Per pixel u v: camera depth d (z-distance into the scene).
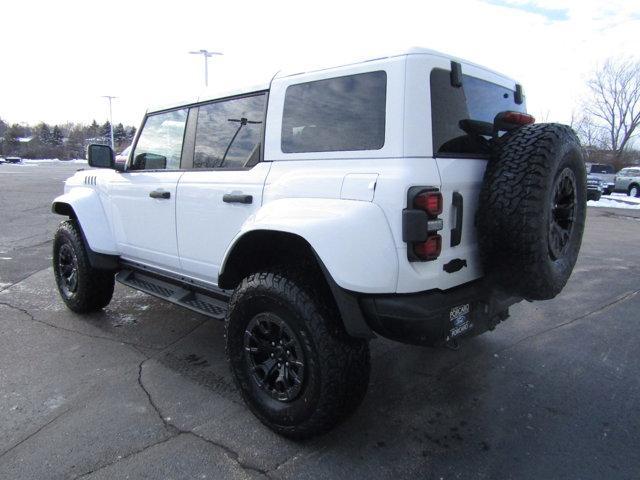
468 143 2.69
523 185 2.36
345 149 2.54
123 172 4.18
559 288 2.67
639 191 25.34
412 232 2.22
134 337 4.25
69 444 2.70
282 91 2.91
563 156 2.48
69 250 4.70
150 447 2.68
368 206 2.33
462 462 2.57
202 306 3.49
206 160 3.42
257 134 3.06
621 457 2.60
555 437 2.79
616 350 4.00
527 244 2.37
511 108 3.29
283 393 2.70
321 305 2.51
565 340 4.21
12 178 27.12
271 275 2.66
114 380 3.46
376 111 2.44
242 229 2.78
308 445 2.71
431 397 3.25
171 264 3.71
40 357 3.83
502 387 3.38
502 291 2.69
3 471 2.48
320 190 2.55
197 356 3.86
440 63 2.49
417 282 2.32
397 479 2.44
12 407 3.09
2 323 4.57
